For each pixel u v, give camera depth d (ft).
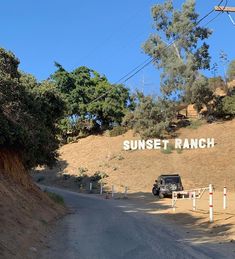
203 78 236.22
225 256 37.19
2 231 38.86
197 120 246.88
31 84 94.32
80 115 275.39
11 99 74.49
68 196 140.87
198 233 53.42
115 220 67.97
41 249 39.09
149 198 144.46
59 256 36.55
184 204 104.83
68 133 280.72
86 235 49.60
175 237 49.37
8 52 79.36
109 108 267.39
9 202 52.85
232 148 213.87
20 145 74.84
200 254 38.01
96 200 128.67
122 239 46.88
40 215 59.88
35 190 76.33
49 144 90.79
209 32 236.43
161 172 202.69
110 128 275.18
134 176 201.67
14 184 66.23
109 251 39.32
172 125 244.63
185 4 234.17
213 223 61.52
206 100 245.45
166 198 143.13
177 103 241.55
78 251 39.14
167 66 234.99
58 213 73.00
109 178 202.90
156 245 42.88
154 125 232.53
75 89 270.05
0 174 64.28
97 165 221.25
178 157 214.69
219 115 246.27
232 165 200.75
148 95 237.66
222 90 271.08
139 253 38.34
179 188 144.05
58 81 269.03
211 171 198.39
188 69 232.73
